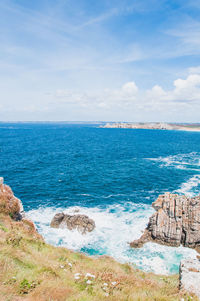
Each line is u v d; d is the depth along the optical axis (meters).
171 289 10.66
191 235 25.14
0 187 21.75
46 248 15.30
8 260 9.77
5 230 15.23
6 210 20.17
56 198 37.81
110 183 47.16
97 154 85.38
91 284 9.26
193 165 67.62
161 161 73.75
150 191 42.53
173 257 23.31
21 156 75.38
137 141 144.50
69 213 29.55
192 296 9.43
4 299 6.82
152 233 26.28
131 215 31.75
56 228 27.86
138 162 71.00
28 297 7.28
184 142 147.88
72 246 24.44
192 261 12.73
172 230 25.36
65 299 7.57
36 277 9.08
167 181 49.50
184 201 27.69
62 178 49.66
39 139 139.88
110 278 10.79
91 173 54.97
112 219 30.47
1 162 63.94
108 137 172.62
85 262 15.32
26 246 12.98
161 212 27.06
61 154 82.69
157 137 190.00
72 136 173.00
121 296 8.50
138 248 24.58
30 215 30.92
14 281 8.16
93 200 37.41
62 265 11.80
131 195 40.19
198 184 47.44
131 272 15.94
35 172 54.25
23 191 40.50
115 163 68.44
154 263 22.17
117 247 24.55
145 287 10.82
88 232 27.09
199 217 25.61
